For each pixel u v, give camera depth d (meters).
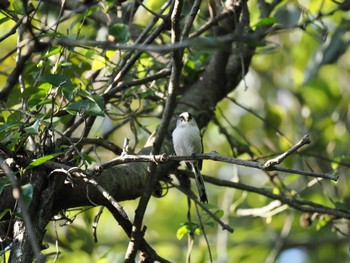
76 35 9.20
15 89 10.48
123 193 9.03
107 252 10.78
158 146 9.05
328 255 18.61
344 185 15.24
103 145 10.02
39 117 8.64
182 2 8.10
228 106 17.86
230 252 18.61
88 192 8.56
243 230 18.69
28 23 7.54
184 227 10.30
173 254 18.66
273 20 10.41
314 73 15.95
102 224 18.17
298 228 18.23
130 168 9.27
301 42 16.09
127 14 12.36
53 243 12.84
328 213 11.19
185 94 11.87
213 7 11.14
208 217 10.88
